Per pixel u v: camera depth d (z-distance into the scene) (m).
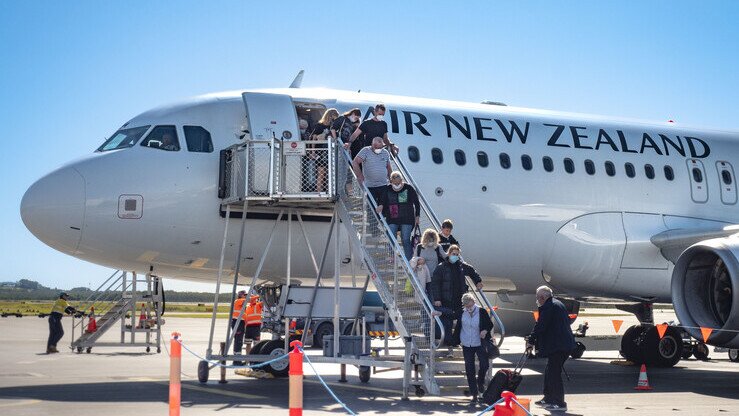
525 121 19.83
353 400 13.53
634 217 20.08
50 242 16.33
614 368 21.80
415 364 13.55
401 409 12.43
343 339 15.78
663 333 21.66
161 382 15.91
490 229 18.55
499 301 22.69
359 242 14.84
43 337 36.56
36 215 15.97
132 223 16.02
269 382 16.05
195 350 26.81
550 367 12.70
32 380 16.34
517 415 7.43
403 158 17.84
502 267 19.14
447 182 18.14
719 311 16.33
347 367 20.42
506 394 7.33
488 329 13.00
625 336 22.77
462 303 13.28
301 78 19.47
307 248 17.12
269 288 18.64
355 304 16.25
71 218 15.87
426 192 17.94
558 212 19.25
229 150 16.42
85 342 25.16
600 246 19.58
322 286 17.27
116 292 25.41
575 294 21.00
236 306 20.41
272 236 16.36
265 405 12.59
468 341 12.95
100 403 12.55
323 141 15.16
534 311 22.48
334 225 16.88
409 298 14.04
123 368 19.56
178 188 16.25
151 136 16.61
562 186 19.38
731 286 15.65
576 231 19.38
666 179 20.70
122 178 16.09
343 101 17.94
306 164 15.38
